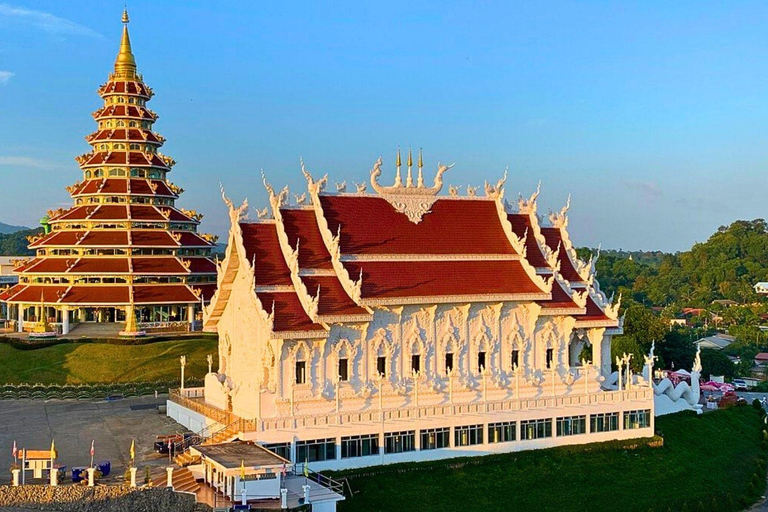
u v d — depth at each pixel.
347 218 80.62
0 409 93.19
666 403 100.94
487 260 84.31
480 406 78.44
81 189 139.88
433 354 79.38
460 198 87.62
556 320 86.12
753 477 87.25
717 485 82.88
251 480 59.25
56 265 134.38
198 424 79.69
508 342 83.25
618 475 79.19
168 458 70.94
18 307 137.50
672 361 151.88
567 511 71.06
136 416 88.81
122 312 137.50
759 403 117.75
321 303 73.88
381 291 76.31
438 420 76.25
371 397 75.75
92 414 90.00
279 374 72.00
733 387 143.88
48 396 100.88
